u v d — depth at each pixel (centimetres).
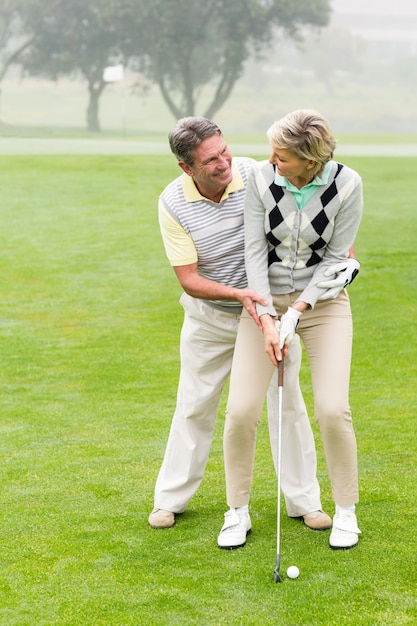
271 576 379
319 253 403
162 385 700
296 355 423
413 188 1730
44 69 5556
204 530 430
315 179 385
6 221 1416
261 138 3778
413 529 423
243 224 413
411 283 1023
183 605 358
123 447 557
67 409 642
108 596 367
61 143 3059
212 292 406
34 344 828
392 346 802
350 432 397
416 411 618
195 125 388
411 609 351
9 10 5403
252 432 405
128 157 2233
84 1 5291
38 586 378
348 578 376
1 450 557
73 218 1441
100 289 1043
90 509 459
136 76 6669
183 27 5041
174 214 411
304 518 434
